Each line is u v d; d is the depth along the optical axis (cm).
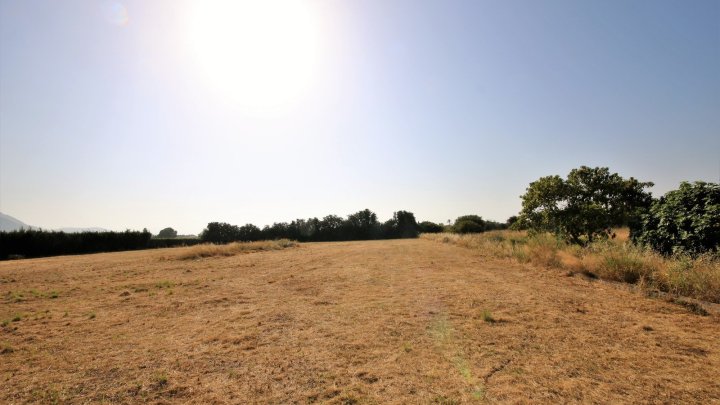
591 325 495
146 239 4006
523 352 405
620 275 805
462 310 591
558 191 1409
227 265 1416
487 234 2889
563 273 923
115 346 465
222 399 319
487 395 311
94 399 326
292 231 6462
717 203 832
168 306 689
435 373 357
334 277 1014
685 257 742
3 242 2888
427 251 1927
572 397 304
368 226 7088
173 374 375
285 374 366
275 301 714
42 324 574
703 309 554
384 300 685
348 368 375
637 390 314
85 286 934
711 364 364
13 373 387
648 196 1485
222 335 498
